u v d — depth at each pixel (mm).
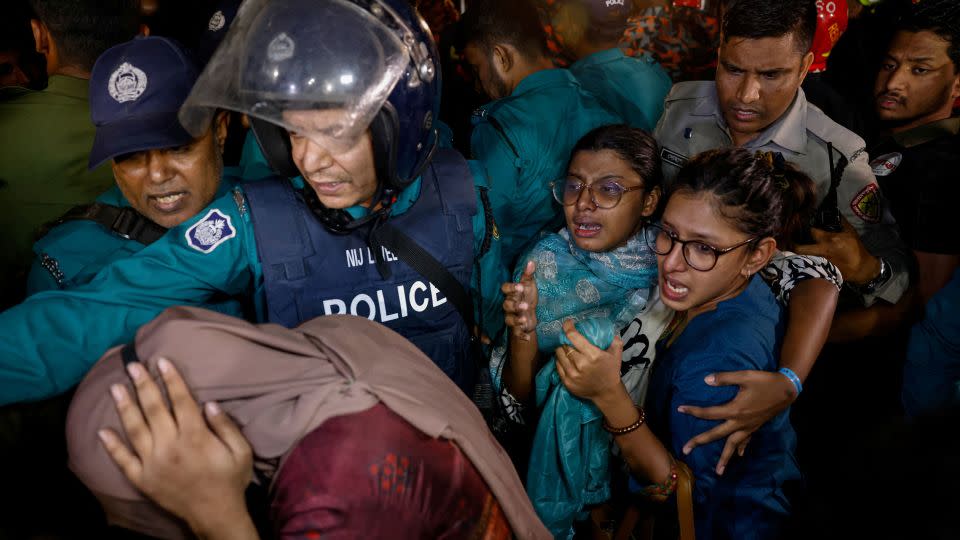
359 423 813
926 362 1736
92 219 1481
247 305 1453
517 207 2184
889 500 1080
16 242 1871
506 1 2322
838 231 1849
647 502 1425
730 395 1325
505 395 1690
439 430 846
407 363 973
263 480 854
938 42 2012
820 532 1217
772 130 2006
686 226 1354
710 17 2992
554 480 1487
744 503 1416
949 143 2018
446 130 2109
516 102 2184
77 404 810
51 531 1205
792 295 1568
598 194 1640
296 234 1293
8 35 2309
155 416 750
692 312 1471
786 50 1820
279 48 1076
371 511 777
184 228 1305
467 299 1487
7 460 1185
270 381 833
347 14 1116
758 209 1327
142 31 2229
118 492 786
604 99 2338
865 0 2779
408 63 1183
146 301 1253
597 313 1716
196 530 797
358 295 1356
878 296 1909
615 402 1336
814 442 2033
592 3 2326
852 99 2783
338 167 1178
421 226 1394
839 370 2209
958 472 1027
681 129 2219
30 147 1811
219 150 1603
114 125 1393
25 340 1167
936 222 1926
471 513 869
